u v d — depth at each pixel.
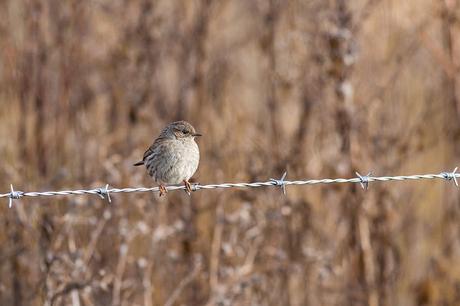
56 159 15.68
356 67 15.95
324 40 15.41
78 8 16.58
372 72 16.03
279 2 16.22
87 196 14.62
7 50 16.17
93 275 13.50
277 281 15.02
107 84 16.52
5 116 16.05
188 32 16.77
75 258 12.79
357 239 15.41
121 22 16.58
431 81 16.41
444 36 16.27
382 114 15.73
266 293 14.69
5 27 16.36
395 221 15.91
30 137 15.80
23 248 13.76
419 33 15.93
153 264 14.80
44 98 15.98
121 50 16.47
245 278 14.42
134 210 14.91
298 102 15.88
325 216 15.62
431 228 16.19
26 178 14.94
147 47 16.50
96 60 16.61
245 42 16.98
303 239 15.30
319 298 15.34
